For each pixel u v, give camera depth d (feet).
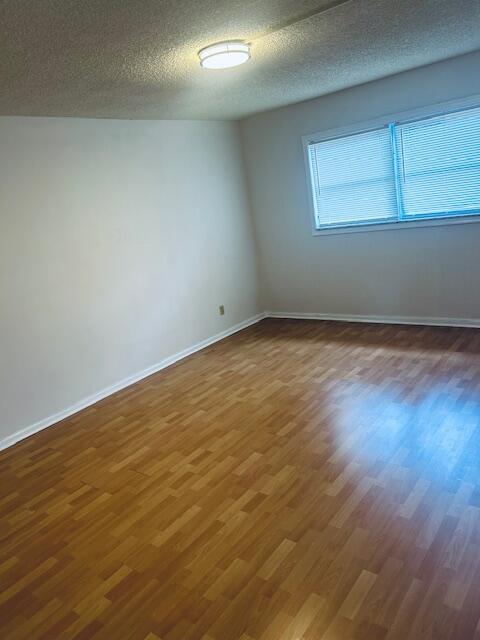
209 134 16.69
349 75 12.94
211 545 7.04
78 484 9.17
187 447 9.99
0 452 10.92
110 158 13.39
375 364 12.99
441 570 6.05
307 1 7.16
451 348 13.37
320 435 9.71
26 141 11.41
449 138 13.73
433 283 15.16
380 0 7.59
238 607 5.90
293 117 16.52
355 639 5.28
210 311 17.08
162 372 14.83
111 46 7.62
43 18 6.22
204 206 16.62
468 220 13.98
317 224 17.12
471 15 9.16
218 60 8.89
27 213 11.50
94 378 13.23
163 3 6.37
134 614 6.01
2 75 8.21
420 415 9.97
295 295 18.60
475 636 5.15
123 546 7.28
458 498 7.34
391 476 8.09
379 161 15.15
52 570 6.97
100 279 13.29
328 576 6.19
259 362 14.48
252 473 8.72
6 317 11.18
